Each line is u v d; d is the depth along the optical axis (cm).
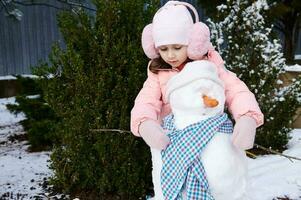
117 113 299
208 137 171
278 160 432
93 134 306
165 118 188
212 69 179
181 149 172
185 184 172
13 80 1100
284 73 550
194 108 173
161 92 193
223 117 179
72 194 327
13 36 1151
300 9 804
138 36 301
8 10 710
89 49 308
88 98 302
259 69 466
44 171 427
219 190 171
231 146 174
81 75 298
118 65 300
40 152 518
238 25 476
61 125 333
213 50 199
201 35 180
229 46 482
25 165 453
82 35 308
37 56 1173
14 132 671
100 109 302
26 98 540
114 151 303
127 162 305
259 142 477
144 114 180
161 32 181
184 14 183
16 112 595
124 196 312
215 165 169
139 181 313
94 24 314
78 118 302
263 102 465
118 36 302
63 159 325
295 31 901
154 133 174
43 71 321
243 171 178
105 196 315
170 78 186
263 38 464
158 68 192
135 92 297
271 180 369
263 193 339
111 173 310
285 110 471
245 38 475
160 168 180
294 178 371
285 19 858
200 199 168
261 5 477
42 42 1173
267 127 471
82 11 318
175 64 188
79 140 308
